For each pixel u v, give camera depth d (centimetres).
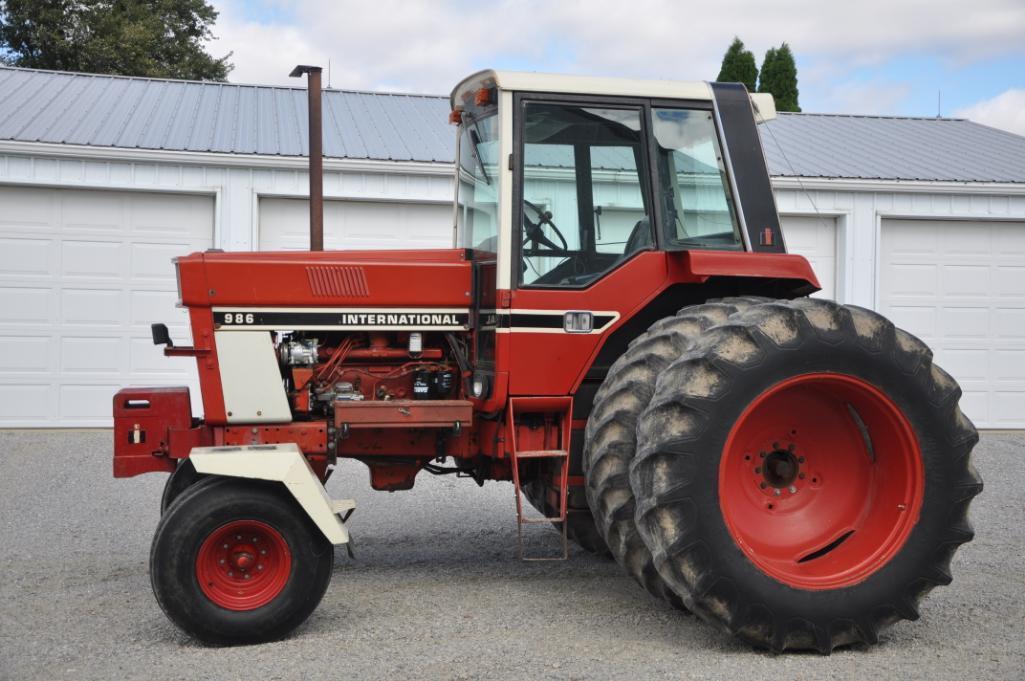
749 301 430
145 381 991
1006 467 889
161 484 758
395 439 478
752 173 462
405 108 1241
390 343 476
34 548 573
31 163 949
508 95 442
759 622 382
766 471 427
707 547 378
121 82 1229
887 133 1378
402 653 380
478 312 467
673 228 459
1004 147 1315
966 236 1151
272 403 451
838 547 414
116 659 377
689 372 385
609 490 409
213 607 389
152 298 992
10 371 965
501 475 494
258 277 452
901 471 409
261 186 1000
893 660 380
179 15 2481
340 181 1014
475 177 492
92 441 914
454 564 537
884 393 401
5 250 959
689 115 462
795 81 2380
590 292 446
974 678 357
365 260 468
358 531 626
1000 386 1157
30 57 2264
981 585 487
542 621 425
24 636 406
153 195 988
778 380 389
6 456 847
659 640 401
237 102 1189
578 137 450
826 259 1137
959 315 1153
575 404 457
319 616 431
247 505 394
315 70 712
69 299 974
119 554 559
